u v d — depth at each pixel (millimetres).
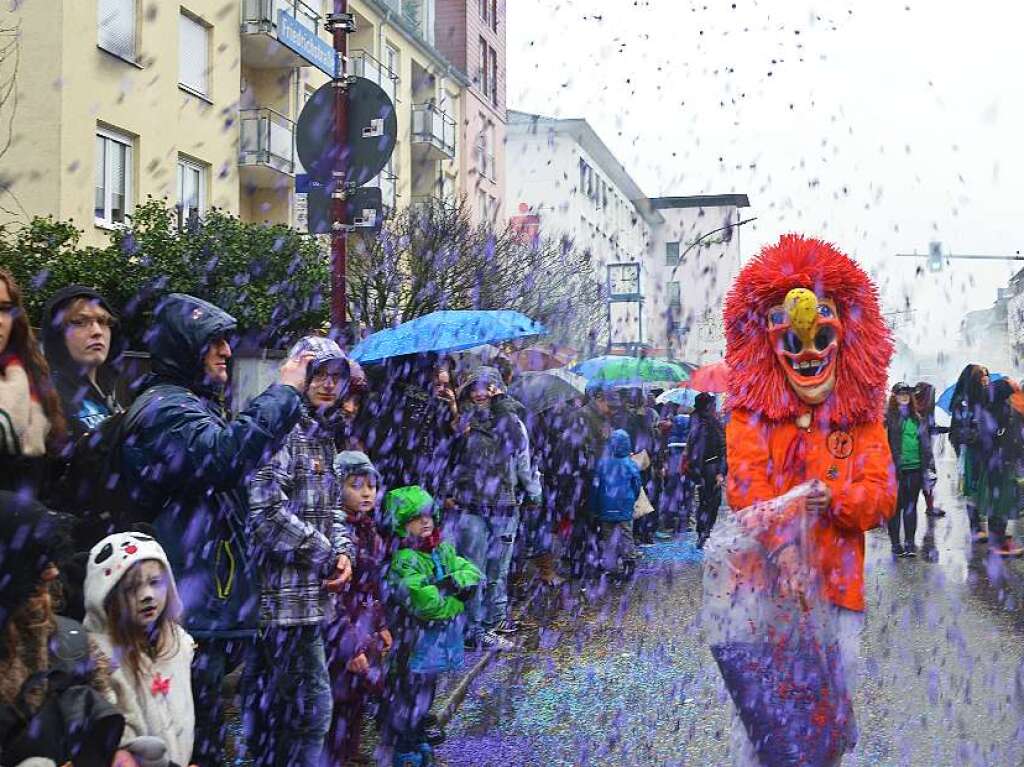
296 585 4035
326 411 4246
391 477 6949
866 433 3795
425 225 17672
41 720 2531
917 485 10859
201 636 3609
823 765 3439
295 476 4109
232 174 20422
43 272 11375
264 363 11844
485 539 7211
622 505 9922
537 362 17906
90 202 15781
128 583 3088
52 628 2664
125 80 16750
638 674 6207
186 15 18938
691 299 40969
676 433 14609
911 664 6168
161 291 11617
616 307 36469
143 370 7195
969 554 10898
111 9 16547
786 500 3617
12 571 2539
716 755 4648
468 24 33562
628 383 16188
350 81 7133
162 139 17859
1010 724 4945
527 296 19516
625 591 9367
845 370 3797
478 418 7367
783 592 3543
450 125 31297
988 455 10539
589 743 4883
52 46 15141
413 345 7281
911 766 4363
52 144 15086
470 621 6984
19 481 3268
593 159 42531
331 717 4281
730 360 3969
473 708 5539
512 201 39438
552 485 9977
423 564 4754
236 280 12031
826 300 3799
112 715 2631
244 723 4152
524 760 4664
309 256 12984
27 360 3344
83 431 3836
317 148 7172
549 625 7855
